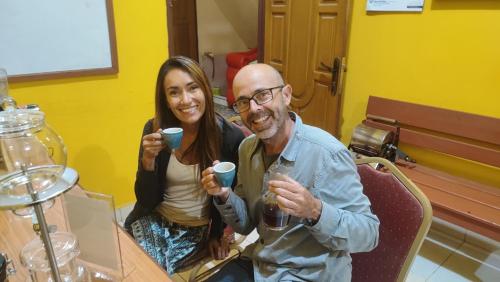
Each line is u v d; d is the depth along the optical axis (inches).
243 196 53.4
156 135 52.8
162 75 55.6
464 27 83.8
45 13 73.6
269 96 42.5
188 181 58.8
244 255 53.3
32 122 30.5
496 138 81.3
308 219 39.0
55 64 77.7
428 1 88.4
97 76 84.0
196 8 207.0
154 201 60.1
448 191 80.4
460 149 86.8
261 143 48.4
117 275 34.4
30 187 25.1
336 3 106.2
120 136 92.0
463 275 79.2
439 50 89.4
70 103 82.2
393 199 47.2
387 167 50.1
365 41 104.7
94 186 91.5
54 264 26.5
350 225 39.8
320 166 41.9
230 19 220.7
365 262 49.7
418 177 88.2
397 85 99.8
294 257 44.6
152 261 37.5
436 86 91.7
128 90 89.7
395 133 97.7
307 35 119.9
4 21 69.7
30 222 43.0
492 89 82.2
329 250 43.8
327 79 115.3
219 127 59.4
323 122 120.8
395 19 96.1
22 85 75.1
